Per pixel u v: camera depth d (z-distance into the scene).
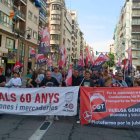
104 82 12.87
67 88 10.84
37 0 64.88
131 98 10.09
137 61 91.06
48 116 11.17
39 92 10.97
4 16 46.94
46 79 11.76
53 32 98.44
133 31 92.50
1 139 8.04
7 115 11.77
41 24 72.38
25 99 11.03
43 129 9.45
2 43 47.22
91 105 10.23
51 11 99.19
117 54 127.94
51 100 10.91
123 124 10.06
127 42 93.56
